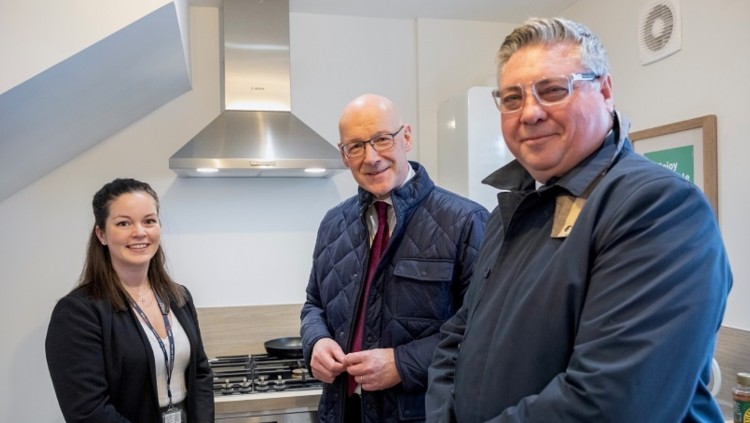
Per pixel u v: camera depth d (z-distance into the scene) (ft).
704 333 2.04
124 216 4.57
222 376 6.81
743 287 5.64
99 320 4.37
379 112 4.39
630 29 7.22
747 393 4.63
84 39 4.58
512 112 2.71
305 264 8.41
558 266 2.42
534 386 2.43
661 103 6.70
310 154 7.11
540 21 2.66
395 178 4.43
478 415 2.65
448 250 4.27
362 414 4.34
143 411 4.50
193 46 8.00
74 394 4.19
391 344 4.36
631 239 2.20
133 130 7.84
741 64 5.64
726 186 5.82
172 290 5.14
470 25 9.05
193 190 8.07
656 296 2.07
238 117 7.48
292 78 8.46
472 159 7.88
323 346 4.60
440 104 8.85
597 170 2.54
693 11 6.22
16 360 7.36
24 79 4.39
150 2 4.81
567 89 2.53
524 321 2.50
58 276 7.53
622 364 2.04
